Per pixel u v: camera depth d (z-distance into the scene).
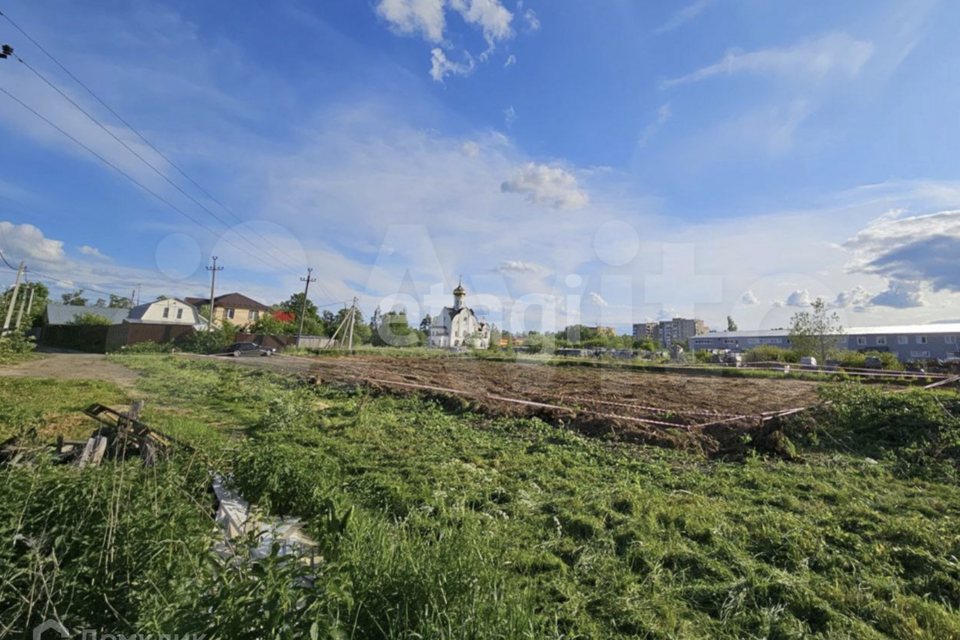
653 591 2.66
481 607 2.01
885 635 2.31
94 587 2.04
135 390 10.10
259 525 3.18
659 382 13.17
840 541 3.24
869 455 5.71
